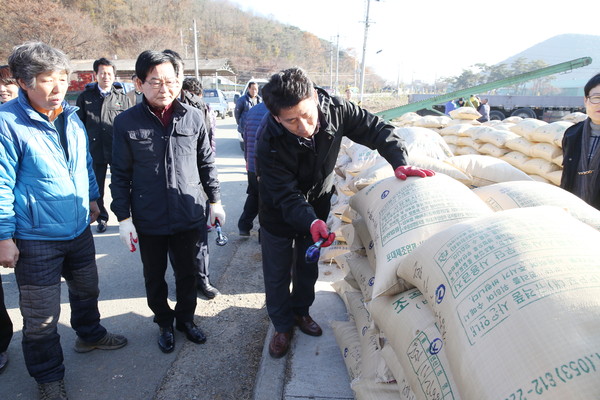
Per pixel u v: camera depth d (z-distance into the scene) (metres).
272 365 2.34
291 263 2.39
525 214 1.32
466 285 1.18
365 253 2.38
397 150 2.08
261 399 2.12
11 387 2.30
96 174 4.54
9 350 2.62
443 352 1.33
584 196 2.49
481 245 1.23
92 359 2.53
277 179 2.04
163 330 2.64
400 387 1.60
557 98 15.63
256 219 5.23
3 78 2.96
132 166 2.32
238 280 3.56
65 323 2.92
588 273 1.02
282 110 1.71
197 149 2.54
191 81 3.91
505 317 1.03
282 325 2.41
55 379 2.13
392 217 1.75
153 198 2.32
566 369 0.87
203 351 2.60
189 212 2.41
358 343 2.23
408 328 1.50
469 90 6.61
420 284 1.41
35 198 1.95
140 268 3.80
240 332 2.80
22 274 2.00
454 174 2.63
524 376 0.92
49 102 1.87
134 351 2.61
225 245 4.36
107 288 3.42
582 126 2.53
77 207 2.11
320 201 2.33
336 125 2.04
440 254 1.34
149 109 2.24
